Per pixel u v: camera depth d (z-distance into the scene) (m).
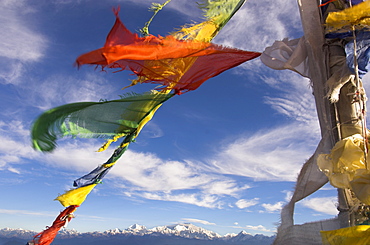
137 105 5.87
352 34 5.47
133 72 4.73
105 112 5.75
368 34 5.46
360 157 4.57
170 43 4.41
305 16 5.98
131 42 4.13
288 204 4.86
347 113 5.21
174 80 5.23
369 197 4.05
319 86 5.59
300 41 5.98
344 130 5.14
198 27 5.41
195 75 5.35
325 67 5.60
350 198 4.79
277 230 4.66
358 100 5.09
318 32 5.82
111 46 3.77
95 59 3.68
